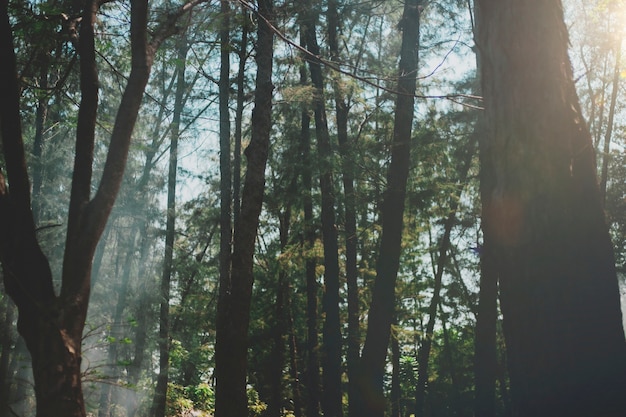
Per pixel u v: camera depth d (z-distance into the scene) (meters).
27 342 5.98
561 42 6.06
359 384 15.46
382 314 15.70
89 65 6.90
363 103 21.38
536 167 5.77
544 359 5.51
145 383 20.44
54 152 17.52
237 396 11.90
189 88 22.86
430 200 20.41
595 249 5.67
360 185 23.27
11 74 6.47
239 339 12.12
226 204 16.62
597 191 5.84
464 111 20.27
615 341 5.48
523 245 5.74
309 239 24.05
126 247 21.48
